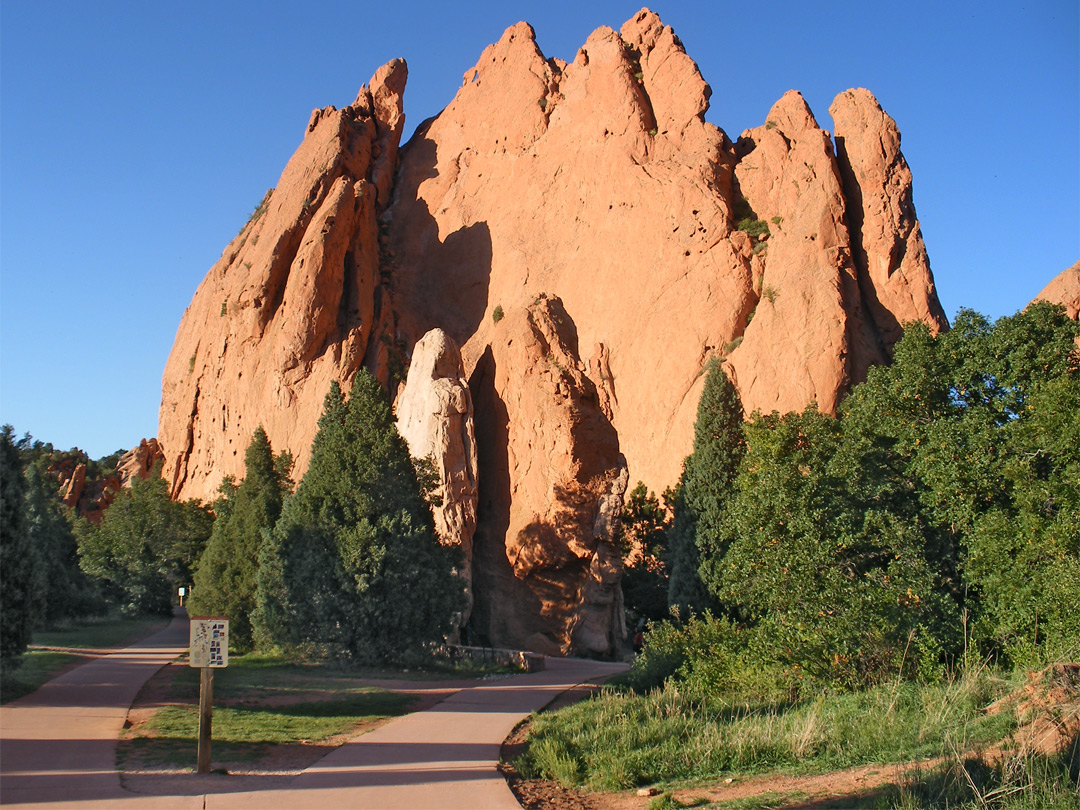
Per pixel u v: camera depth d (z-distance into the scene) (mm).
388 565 31312
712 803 11383
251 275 85625
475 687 25734
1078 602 17250
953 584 22219
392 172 103188
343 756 14523
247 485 41438
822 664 19359
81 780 12219
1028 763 10719
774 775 12938
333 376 76250
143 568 59375
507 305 85500
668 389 69125
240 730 16781
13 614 21500
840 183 70500
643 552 54281
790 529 20594
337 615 30797
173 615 59906
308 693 22938
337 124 93375
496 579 53406
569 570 51688
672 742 14891
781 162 76188
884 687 17656
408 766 13680
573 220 85062
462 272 91625
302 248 81250
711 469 35219
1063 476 19281
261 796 11414
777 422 23969
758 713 17266
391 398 76375
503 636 51375
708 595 34188
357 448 32781
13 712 18047
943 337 23812
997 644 19594
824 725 15125
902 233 67812
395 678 27797
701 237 73500
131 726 17031
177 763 13578
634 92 87062
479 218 94188
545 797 12203
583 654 45594
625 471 52500
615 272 78062
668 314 71688
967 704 15094
